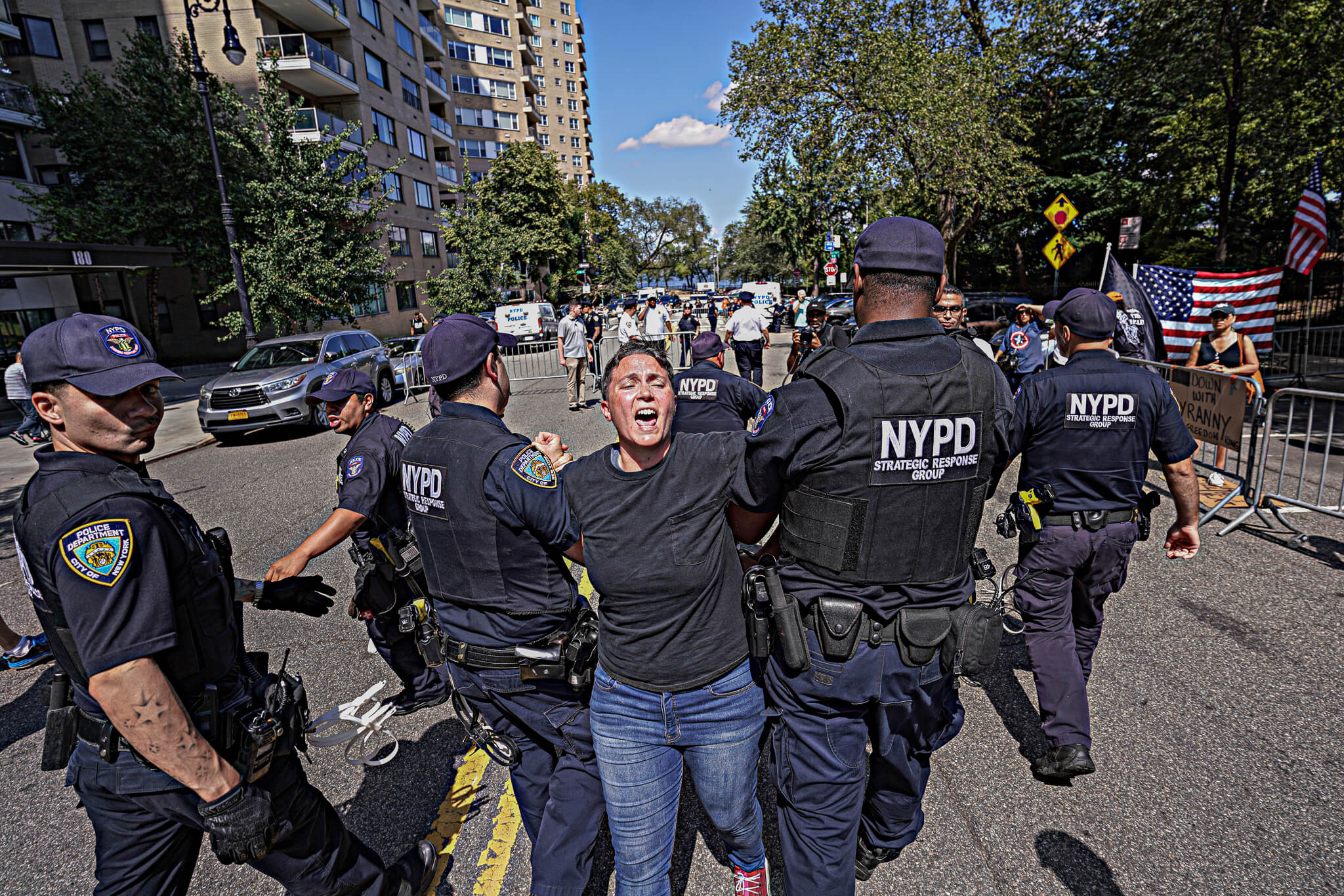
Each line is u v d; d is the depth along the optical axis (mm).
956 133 15055
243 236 18750
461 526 1765
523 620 1798
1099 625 2676
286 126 18359
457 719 3152
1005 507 5785
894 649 1647
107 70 23828
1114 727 2791
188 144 18234
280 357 11289
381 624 2980
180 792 1465
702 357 4156
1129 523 2445
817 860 1723
